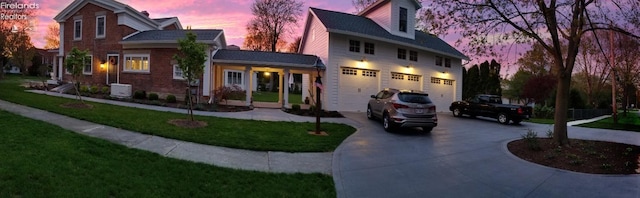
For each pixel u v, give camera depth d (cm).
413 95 1105
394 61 1959
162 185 451
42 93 1612
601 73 2939
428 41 2230
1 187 367
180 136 780
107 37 1916
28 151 509
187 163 579
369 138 966
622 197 502
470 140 993
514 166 677
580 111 2336
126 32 1894
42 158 484
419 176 600
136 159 562
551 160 718
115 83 1867
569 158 726
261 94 3288
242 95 2073
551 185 555
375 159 716
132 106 1344
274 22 3725
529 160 727
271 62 1675
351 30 1738
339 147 821
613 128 1564
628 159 731
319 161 681
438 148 855
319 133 990
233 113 1355
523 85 3750
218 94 1697
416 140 964
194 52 959
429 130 1162
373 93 1878
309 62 1758
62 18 2095
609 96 3594
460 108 1853
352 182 559
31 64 4391
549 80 3180
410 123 1051
